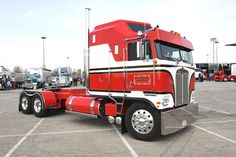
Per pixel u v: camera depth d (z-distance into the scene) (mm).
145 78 7098
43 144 6812
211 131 8234
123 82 7637
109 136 7684
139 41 7137
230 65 54719
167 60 7125
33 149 6379
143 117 7121
